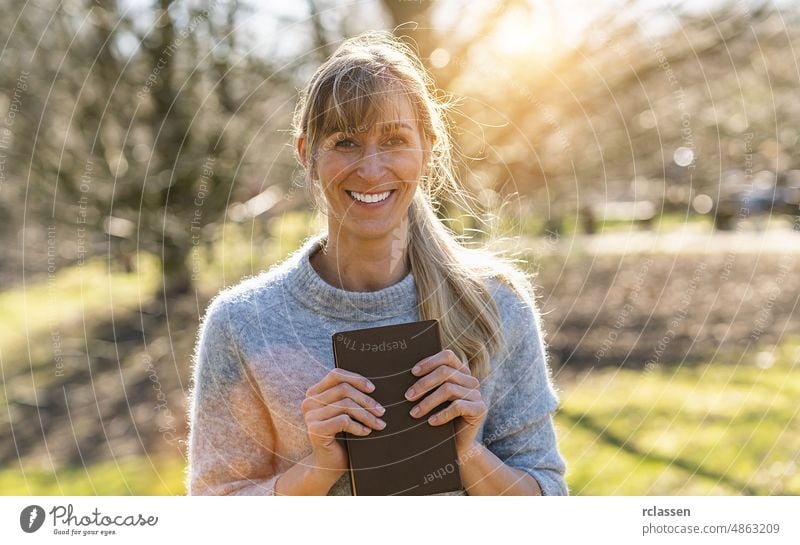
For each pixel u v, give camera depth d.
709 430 3.92
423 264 1.63
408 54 1.92
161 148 4.44
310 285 1.60
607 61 4.44
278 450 1.63
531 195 4.36
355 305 1.60
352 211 1.52
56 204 4.80
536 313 1.74
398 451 1.46
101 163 4.61
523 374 1.69
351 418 1.46
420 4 3.49
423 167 1.59
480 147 3.82
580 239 5.37
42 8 4.60
